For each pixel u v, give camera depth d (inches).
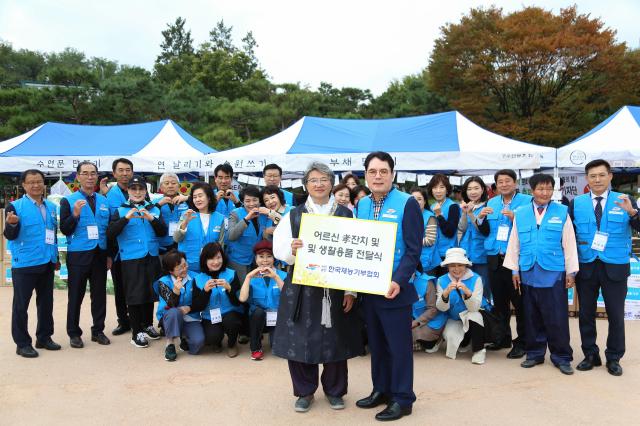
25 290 199.2
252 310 203.8
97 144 419.8
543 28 831.7
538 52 818.8
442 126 372.8
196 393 161.9
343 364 149.8
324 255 136.3
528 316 190.1
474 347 194.2
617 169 488.7
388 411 140.3
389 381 147.7
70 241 212.5
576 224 186.5
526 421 139.8
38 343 210.4
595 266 182.5
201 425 138.2
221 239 222.2
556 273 182.1
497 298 211.0
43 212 205.2
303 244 137.4
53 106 741.3
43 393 161.9
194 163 366.9
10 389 165.3
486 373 181.9
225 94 1395.2
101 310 221.5
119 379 175.2
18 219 194.5
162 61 1845.5
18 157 386.6
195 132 901.8
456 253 197.6
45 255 202.8
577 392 161.9
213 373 181.8
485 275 223.8
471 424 137.8
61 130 439.8
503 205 212.5
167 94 924.0
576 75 856.9
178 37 1862.7
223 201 247.3
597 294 186.7
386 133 372.8
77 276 212.8
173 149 404.8
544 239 183.6
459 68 917.8
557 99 848.3
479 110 889.5
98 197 219.8
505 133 853.2
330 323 139.0
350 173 266.8
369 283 133.5
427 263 214.5
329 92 1315.2
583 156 317.7
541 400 155.1
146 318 233.5
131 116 839.7
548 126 837.2
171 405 152.2
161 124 447.8
